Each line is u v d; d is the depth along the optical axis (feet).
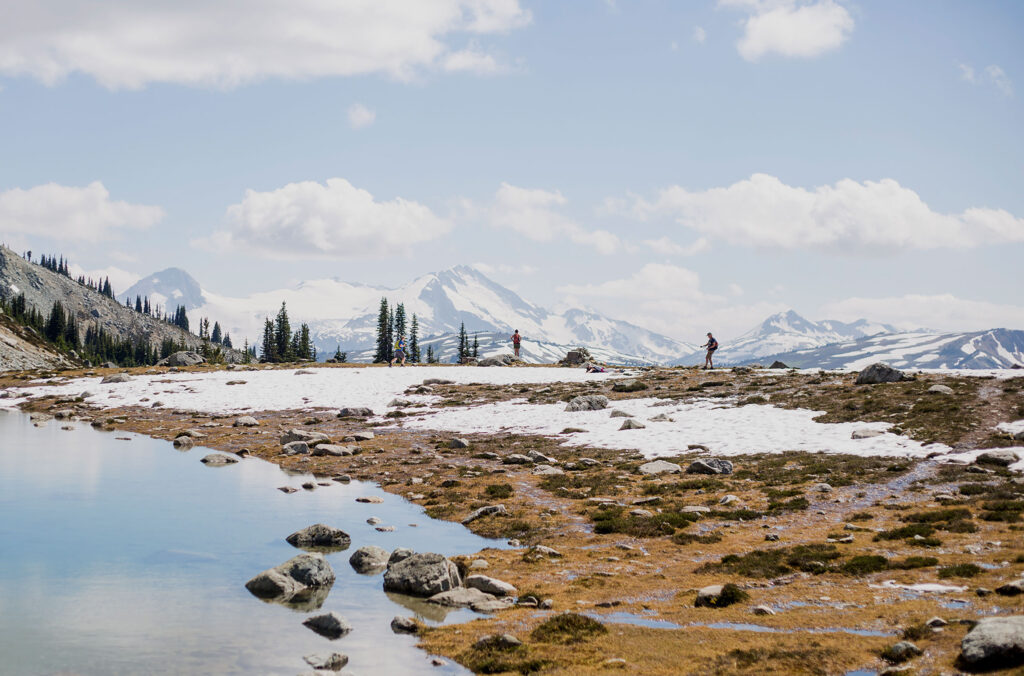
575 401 182.80
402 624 54.90
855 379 179.83
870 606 54.80
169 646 50.37
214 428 184.03
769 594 60.13
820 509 90.94
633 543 81.25
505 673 44.86
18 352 510.17
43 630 53.11
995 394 144.97
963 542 70.79
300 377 273.75
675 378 218.79
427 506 103.81
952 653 41.83
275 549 78.89
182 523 89.71
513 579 68.74
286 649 50.21
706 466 117.29
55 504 98.78
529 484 115.03
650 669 43.93
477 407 196.85
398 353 317.01
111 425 197.06
